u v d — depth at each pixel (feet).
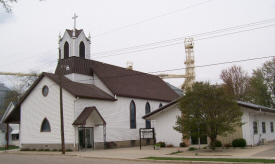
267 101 163.32
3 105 250.57
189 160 54.29
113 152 83.76
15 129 169.27
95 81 120.88
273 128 105.09
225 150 71.82
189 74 235.20
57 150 98.89
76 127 94.73
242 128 80.89
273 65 160.97
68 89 96.89
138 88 134.10
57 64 123.34
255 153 62.59
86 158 69.92
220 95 68.85
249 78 182.60
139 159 60.59
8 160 67.56
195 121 68.69
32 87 110.42
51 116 103.30
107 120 107.34
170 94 156.46
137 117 123.95
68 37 121.80
